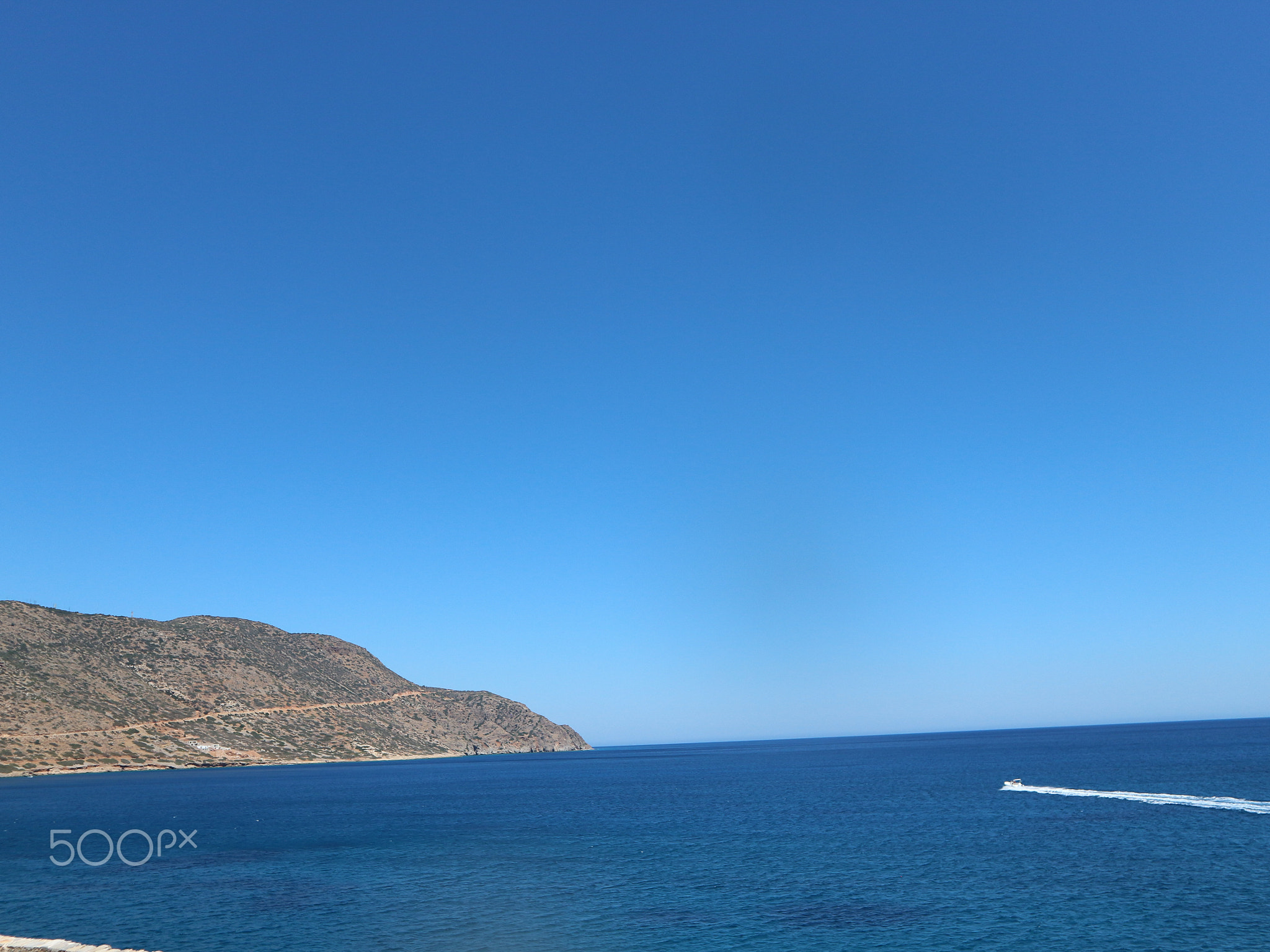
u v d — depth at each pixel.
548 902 44.72
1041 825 70.62
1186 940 35.00
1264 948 33.69
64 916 42.31
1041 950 34.53
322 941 37.16
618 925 39.72
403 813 93.88
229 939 37.72
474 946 36.19
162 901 45.69
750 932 38.25
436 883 50.34
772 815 86.81
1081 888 45.31
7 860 60.28
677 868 54.59
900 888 46.75
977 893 44.88
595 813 93.06
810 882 49.12
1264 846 56.31
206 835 73.81
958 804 90.69
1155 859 52.91
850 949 35.28
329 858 60.59
